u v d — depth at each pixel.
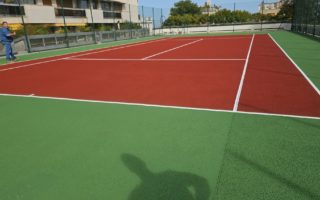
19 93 6.35
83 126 4.11
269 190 2.38
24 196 2.48
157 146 3.32
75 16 33.28
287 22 34.06
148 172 2.76
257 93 5.47
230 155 3.01
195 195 2.37
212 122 4.00
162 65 9.73
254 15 40.88
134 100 5.35
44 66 10.61
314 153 2.97
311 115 4.11
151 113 4.54
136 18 45.56
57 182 2.67
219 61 10.13
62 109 5.00
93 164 2.97
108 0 41.16
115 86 6.65
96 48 18.52
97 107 5.00
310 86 5.83
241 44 16.67
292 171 2.65
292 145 3.17
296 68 7.94
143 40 25.47
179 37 28.19
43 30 23.55
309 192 2.34
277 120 3.96
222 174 2.66
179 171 2.75
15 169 2.95
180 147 3.26
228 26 37.50
